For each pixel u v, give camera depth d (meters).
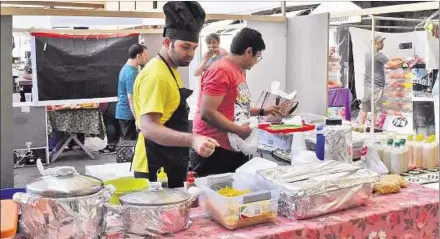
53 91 4.89
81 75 4.97
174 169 2.01
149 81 1.81
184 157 2.06
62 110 5.34
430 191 1.86
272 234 1.42
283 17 3.02
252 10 3.44
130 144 4.13
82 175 1.46
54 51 4.82
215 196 1.49
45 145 5.11
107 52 5.03
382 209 1.63
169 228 1.39
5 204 1.24
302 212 1.52
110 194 1.40
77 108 5.39
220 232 1.43
